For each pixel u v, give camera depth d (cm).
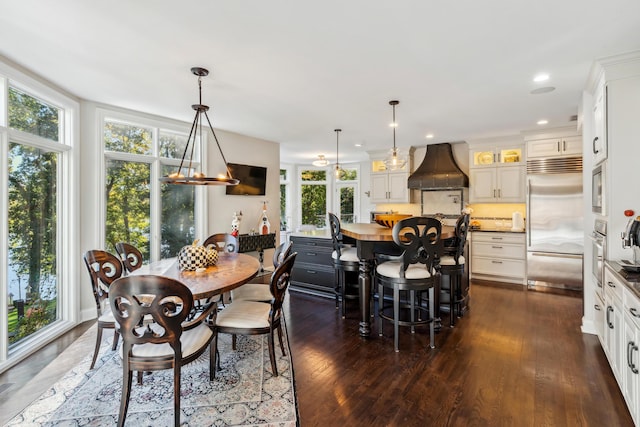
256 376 250
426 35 231
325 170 928
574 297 457
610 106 261
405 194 671
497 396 223
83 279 370
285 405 214
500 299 450
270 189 616
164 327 184
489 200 582
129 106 395
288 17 208
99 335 265
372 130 522
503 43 242
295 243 489
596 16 207
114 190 403
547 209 507
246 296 309
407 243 289
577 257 488
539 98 365
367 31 226
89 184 374
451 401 218
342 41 239
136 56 263
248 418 201
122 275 308
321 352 291
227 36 232
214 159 517
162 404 215
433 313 299
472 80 313
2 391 233
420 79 311
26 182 304
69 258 352
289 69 288
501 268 553
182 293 182
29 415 206
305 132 538
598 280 290
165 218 459
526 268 529
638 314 180
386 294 421
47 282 332
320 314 392
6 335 266
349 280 437
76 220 357
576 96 358
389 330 342
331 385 238
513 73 297
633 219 241
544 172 509
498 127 498
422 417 202
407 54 260
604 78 265
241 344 309
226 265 292
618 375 223
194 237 498
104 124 388
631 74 255
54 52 257
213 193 517
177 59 269
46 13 203
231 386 236
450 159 621
